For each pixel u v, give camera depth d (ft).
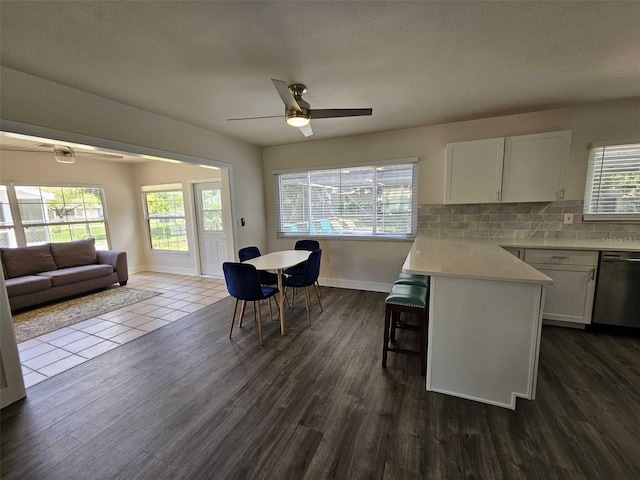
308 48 6.00
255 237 15.19
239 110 9.66
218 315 11.49
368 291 13.96
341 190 14.03
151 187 18.71
